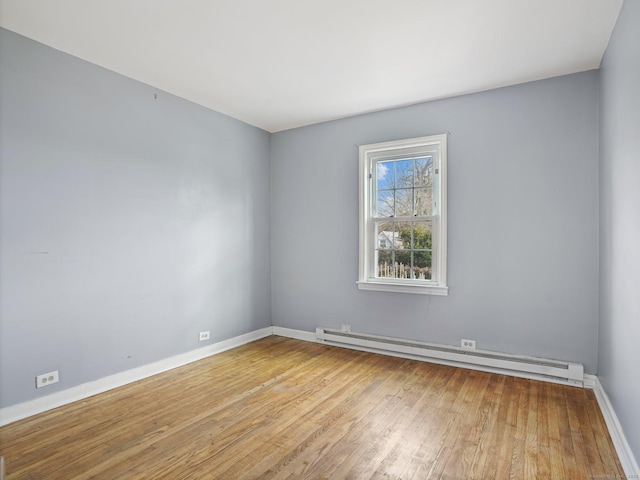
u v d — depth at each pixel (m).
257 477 1.86
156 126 3.34
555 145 3.08
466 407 2.62
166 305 3.42
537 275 3.15
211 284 3.88
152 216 3.30
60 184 2.67
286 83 3.26
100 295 2.91
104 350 2.93
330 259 4.28
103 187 2.94
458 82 3.21
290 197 4.58
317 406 2.65
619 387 2.15
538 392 2.87
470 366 3.41
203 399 2.77
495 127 3.32
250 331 4.40
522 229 3.21
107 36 2.49
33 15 2.24
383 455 2.04
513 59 2.80
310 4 2.13
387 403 2.70
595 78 2.93
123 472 1.90
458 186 3.48
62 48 2.65
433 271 3.66
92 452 2.08
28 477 1.86
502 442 2.16
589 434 2.24
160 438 2.22
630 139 1.92
